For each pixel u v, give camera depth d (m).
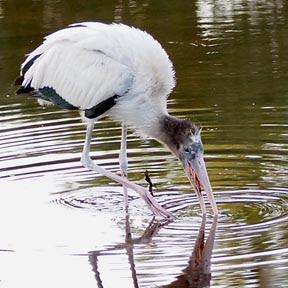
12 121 16.86
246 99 17.50
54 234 11.84
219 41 21.98
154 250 11.19
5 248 11.43
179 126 12.80
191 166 12.69
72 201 13.05
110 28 13.10
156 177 13.91
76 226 12.12
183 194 13.19
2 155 14.84
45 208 12.77
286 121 16.16
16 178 13.88
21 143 15.44
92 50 12.94
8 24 24.75
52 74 13.21
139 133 13.14
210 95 17.91
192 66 20.08
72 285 10.28
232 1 26.23
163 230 11.88
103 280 10.38
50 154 14.87
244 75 19.08
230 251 10.98
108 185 13.67
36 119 16.92
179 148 12.79
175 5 26.14
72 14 25.47
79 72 12.98
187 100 17.69
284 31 22.45
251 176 13.66
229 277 10.23
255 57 20.42
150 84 12.79
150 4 26.34
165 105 13.02
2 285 10.35
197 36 22.61
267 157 14.45
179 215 12.41
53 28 23.92
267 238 11.30
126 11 25.67
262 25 23.23
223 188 13.27
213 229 11.78
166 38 22.59
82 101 13.05
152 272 10.51
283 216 12.09
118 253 11.16
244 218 12.12
